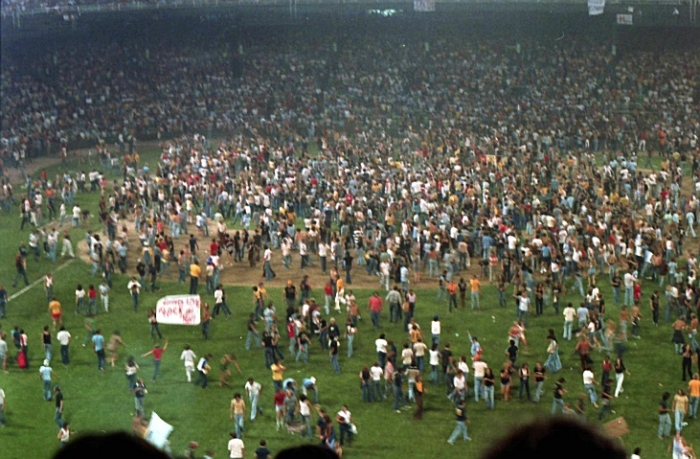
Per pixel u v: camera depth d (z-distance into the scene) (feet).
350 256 190.80
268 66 372.99
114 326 174.19
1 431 136.77
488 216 212.84
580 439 6.78
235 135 332.19
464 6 343.26
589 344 151.53
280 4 357.41
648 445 132.57
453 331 170.60
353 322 164.96
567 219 203.72
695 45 360.07
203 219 220.64
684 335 167.63
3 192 241.76
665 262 188.85
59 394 134.92
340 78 365.40
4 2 356.79
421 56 371.15
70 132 321.52
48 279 183.83
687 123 315.37
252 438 134.31
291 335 159.84
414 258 199.31
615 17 357.41
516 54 367.45
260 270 200.75
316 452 8.61
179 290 191.42
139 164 299.99
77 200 252.21
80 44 380.99
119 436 7.18
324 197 229.86
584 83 349.82
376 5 349.82
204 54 379.14
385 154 282.77
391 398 145.18
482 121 325.83
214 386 150.71
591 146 301.22
